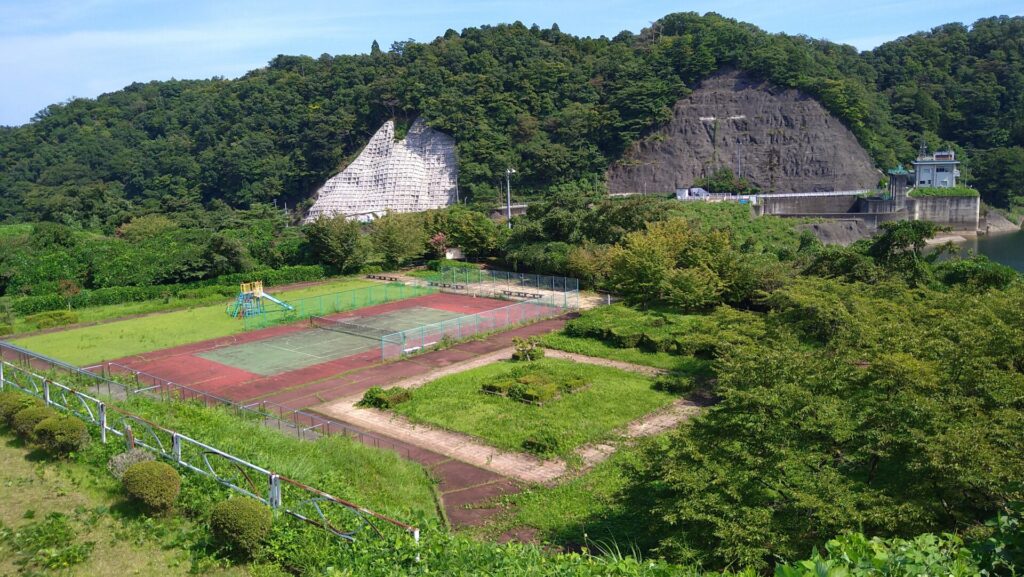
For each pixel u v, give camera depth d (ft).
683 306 181.57
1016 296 107.14
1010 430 60.03
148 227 359.05
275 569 57.00
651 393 132.26
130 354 176.04
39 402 96.73
